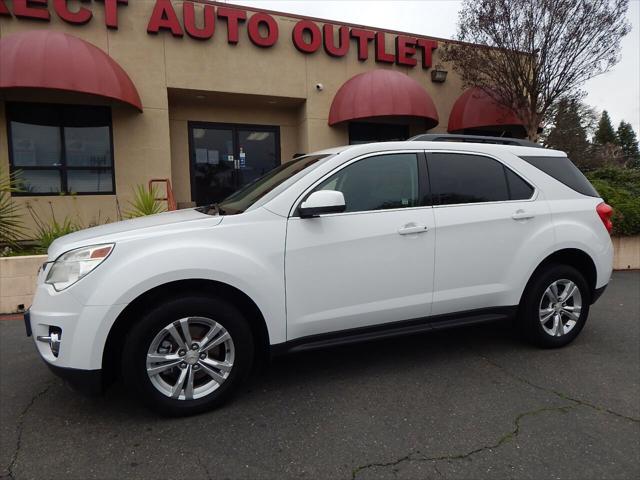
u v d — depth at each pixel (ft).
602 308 18.42
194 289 9.64
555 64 31.48
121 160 30.40
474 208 12.07
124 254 9.04
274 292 9.92
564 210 13.21
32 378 11.76
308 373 11.85
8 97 27.73
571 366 12.26
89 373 8.77
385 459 8.13
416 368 12.14
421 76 38.40
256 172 37.32
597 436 8.86
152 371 9.15
